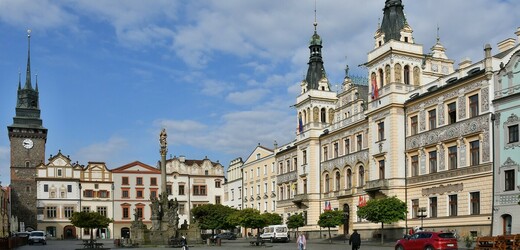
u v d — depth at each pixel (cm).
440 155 6381
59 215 13238
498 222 5425
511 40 6088
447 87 6281
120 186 13850
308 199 9444
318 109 9719
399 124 7075
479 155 5788
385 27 7431
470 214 5847
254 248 6362
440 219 6278
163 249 6328
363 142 8050
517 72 5344
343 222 7675
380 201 6253
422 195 6631
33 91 14988
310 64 10106
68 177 13475
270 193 11456
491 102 5638
